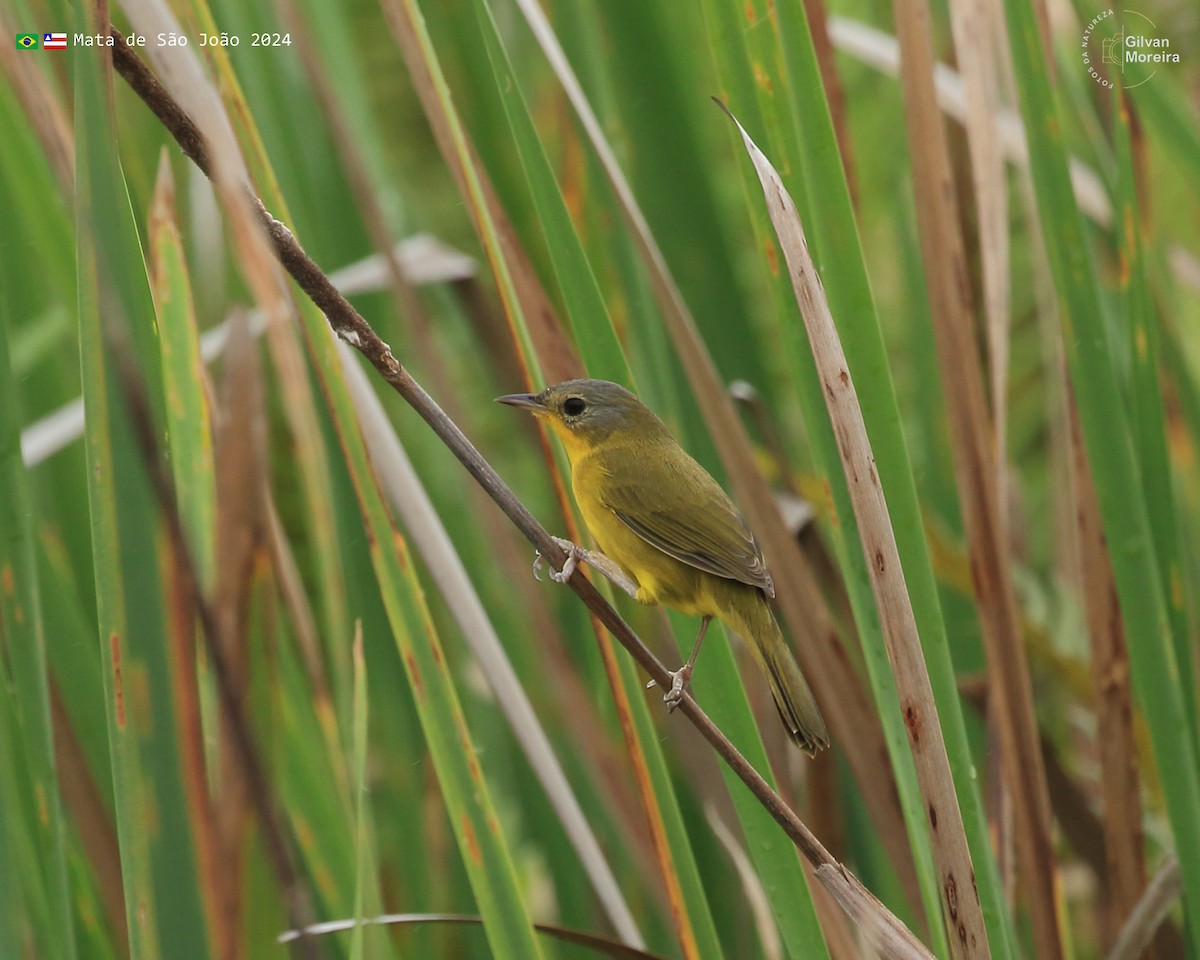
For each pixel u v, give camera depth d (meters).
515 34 5.29
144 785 5.09
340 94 5.29
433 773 5.27
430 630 5.16
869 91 5.44
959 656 5.31
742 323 5.28
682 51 5.27
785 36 5.16
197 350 5.17
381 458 5.20
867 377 5.17
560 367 5.24
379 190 5.30
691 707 5.15
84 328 5.09
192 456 5.17
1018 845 5.20
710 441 5.27
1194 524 5.29
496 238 5.19
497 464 5.39
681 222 5.27
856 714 5.21
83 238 5.09
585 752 5.24
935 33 5.35
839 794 5.28
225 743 5.16
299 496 5.36
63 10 5.20
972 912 5.14
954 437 5.20
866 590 5.18
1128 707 5.23
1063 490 5.34
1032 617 5.34
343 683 5.22
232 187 5.11
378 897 5.16
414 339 5.23
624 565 5.25
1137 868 5.23
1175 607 5.22
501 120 5.27
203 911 5.09
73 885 5.17
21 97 5.17
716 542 5.23
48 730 5.12
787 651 5.21
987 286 5.23
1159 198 5.40
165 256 5.17
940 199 5.20
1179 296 5.40
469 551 5.30
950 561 5.28
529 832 5.30
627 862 5.28
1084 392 5.20
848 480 5.14
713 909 5.27
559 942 5.27
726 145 5.39
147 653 5.09
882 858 5.27
